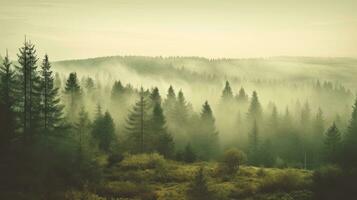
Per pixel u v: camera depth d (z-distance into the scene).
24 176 38.03
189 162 66.88
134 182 47.34
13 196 33.50
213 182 48.81
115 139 74.06
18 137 47.91
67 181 41.03
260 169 54.50
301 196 41.28
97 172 45.94
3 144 41.03
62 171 42.34
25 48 52.78
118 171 52.97
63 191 37.88
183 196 42.72
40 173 39.66
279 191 43.75
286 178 45.00
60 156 45.31
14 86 52.69
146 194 42.62
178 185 47.97
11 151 41.75
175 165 59.06
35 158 42.72
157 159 57.34
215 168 55.66
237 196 43.22
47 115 54.47
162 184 48.69
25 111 51.41
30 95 52.81
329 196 39.03
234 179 50.19
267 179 46.03
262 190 44.75
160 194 43.25
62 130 53.78
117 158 58.47
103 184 44.25
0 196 33.00
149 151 71.38
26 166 40.28
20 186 36.34
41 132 51.50
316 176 42.53
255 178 50.97
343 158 53.19
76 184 41.53
